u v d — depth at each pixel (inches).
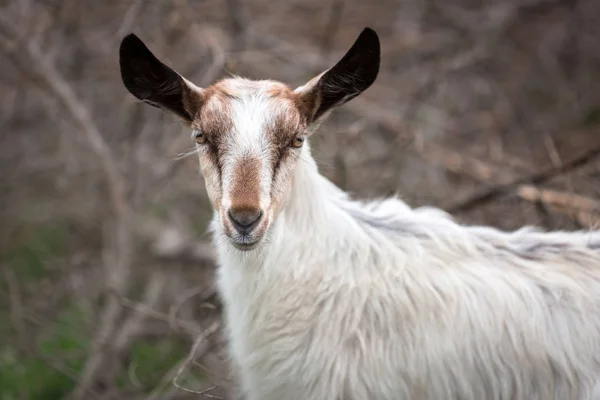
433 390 334.0
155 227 680.4
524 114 792.3
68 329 621.9
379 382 332.5
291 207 335.3
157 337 607.2
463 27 793.6
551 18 876.6
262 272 334.3
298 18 841.5
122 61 330.6
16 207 772.0
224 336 404.8
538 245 353.4
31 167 756.0
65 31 733.3
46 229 762.2
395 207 366.6
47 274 711.7
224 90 328.2
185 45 697.6
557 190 544.1
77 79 753.0
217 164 319.3
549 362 329.7
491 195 523.2
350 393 332.8
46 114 781.9
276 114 319.0
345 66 333.1
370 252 343.0
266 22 792.9
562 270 342.3
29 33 638.5
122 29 615.5
